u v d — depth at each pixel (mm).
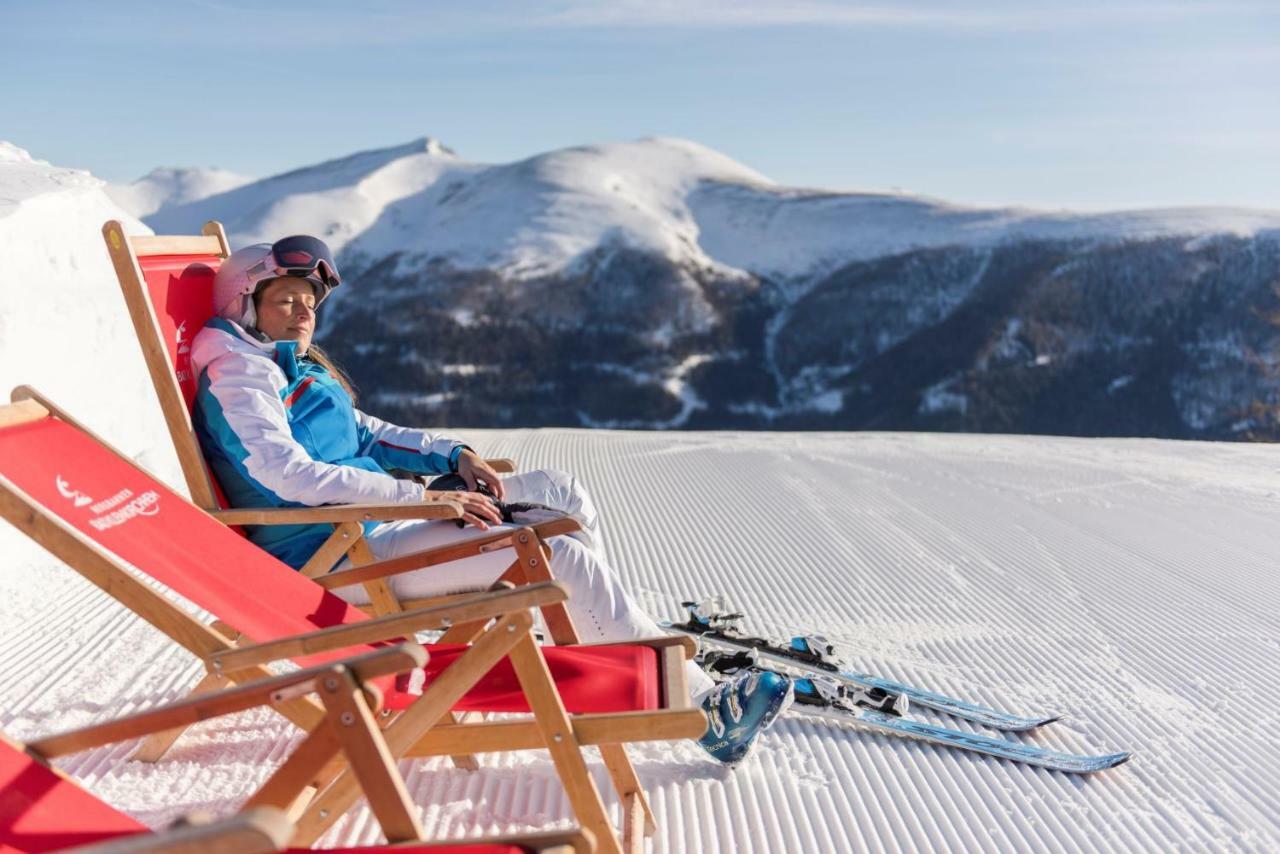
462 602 1828
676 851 2336
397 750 1835
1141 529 6555
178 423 2592
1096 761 2898
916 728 3027
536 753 2750
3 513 1926
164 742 2605
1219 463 9938
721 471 8422
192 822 1021
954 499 7391
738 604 4570
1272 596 5051
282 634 2098
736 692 2633
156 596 1930
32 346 4934
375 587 2559
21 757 1507
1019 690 3580
